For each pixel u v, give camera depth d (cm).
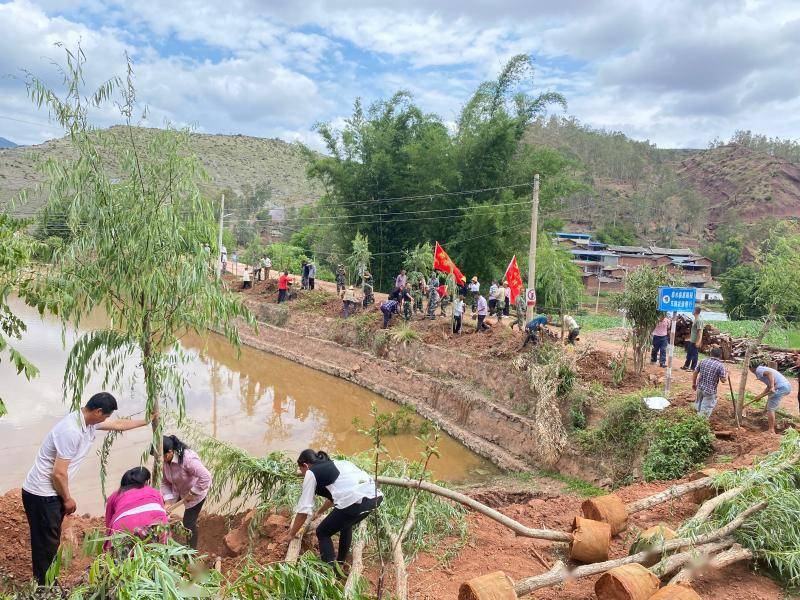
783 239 1118
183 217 656
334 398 2036
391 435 1653
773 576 561
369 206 3509
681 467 1038
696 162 15388
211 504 802
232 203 8212
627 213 9925
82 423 564
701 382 1110
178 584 344
